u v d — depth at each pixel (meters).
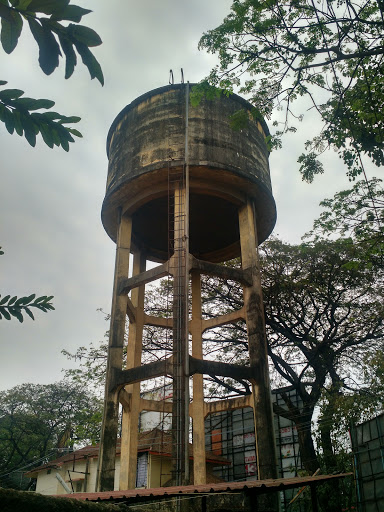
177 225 18.92
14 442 40.47
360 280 25.05
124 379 17.86
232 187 20.48
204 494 9.38
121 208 21.31
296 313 26.44
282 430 30.23
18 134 2.64
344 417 21.89
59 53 2.35
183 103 20.91
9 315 2.79
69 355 28.06
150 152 20.11
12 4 2.21
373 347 25.22
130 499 10.14
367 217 16.14
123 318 19.23
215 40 11.74
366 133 13.21
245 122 13.17
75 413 41.84
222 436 33.06
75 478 30.84
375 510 16.72
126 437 18.89
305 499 23.83
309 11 11.22
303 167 13.52
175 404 16.05
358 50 11.51
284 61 11.00
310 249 25.28
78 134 2.74
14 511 2.66
